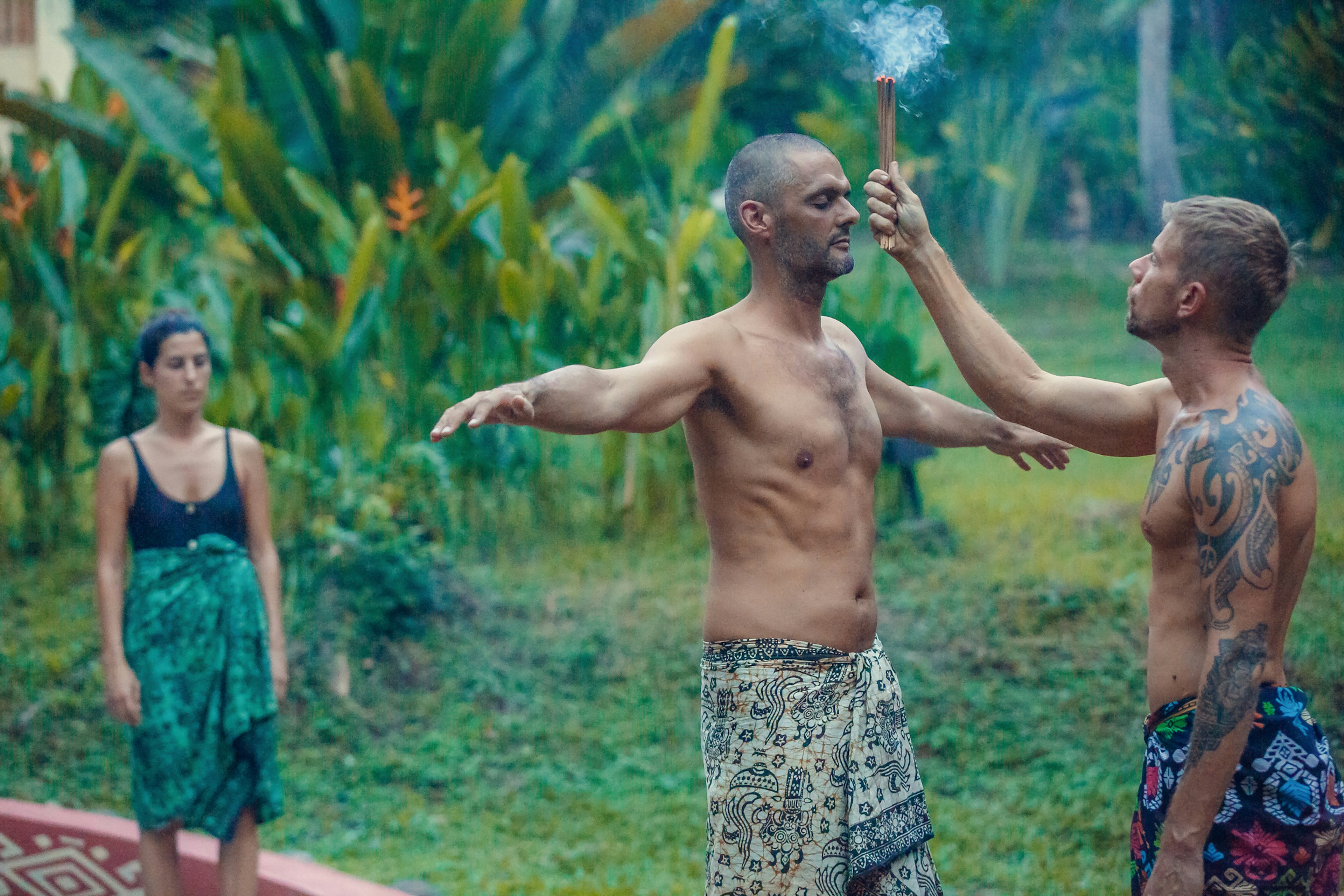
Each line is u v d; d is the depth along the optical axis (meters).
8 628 6.34
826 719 2.55
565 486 7.61
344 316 6.86
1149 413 2.63
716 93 7.49
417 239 7.48
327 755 5.26
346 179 8.44
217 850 3.86
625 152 9.37
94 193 8.94
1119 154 20.22
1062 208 22.17
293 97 8.27
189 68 13.02
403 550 6.09
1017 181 17.55
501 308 7.53
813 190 2.56
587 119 9.16
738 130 15.98
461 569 6.74
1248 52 12.55
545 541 7.30
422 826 4.61
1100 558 6.74
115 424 6.39
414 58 8.62
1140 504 7.56
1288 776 2.23
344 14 8.62
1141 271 2.42
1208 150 16.05
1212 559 2.22
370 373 7.53
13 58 11.95
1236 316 2.29
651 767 5.02
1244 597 2.18
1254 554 2.17
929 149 17.73
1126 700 5.24
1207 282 2.29
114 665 3.41
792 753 2.53
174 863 3.52
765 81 15.92
